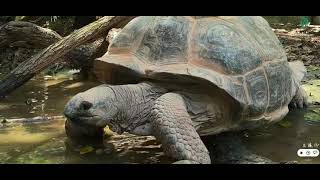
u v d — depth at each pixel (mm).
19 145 2498
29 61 3170
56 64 4230
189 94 2285
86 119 2154
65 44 3174
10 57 4363
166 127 2055
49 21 5387
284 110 2576
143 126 2320
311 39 5867
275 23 7770
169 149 2057
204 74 2207
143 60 2334
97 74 2535
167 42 2334
